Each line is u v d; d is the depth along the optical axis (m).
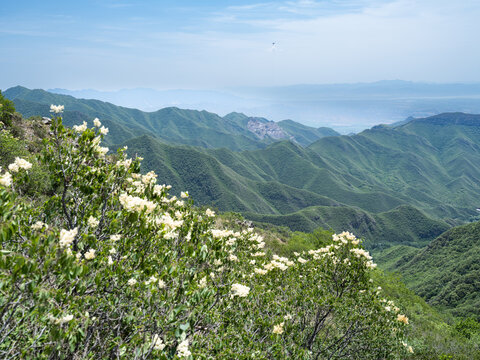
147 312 3.06
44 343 2.58
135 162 4.41
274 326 4.52
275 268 5.93
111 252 3.35
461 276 85.19
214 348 3.54
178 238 4.09
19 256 2.29
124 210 3.50
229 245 4.40
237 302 4.38
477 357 10.91
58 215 4.00
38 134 21.09
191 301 3.25
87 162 4.24
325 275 6.94
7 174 2.87
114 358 3.01
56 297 2.65
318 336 7.21
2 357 2.38
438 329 15.22
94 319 2.85
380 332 6.82
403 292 24.16
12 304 2.38
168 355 2.87
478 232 117.19
